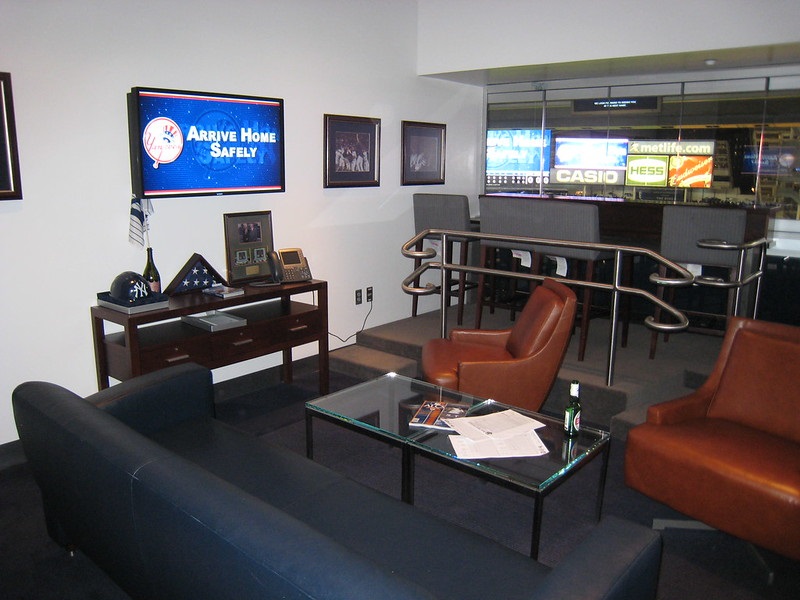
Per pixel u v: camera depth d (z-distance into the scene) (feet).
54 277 10.75
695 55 14.56
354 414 9.16
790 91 16.52
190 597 5.14
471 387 10.74
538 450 7.89
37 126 10.23
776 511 7.27
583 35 15.14
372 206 16.74
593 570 4.83
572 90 19.43
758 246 13.83
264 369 14.32
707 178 18.31
